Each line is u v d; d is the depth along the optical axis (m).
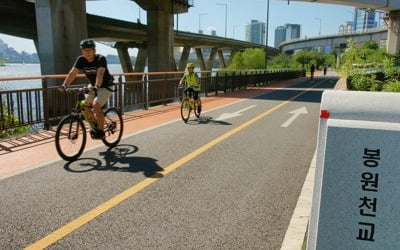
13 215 3.80
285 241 3.31
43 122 8.31
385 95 1.84
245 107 13.92
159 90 13.67
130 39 63.16
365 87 12.00
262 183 4.91
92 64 5.97
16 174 5.13
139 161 5.88
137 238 3.34
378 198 1.77
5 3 32.44
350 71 13.10
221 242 3.29
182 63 84.88
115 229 3.52
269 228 3.57
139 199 4.28
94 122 6.14
